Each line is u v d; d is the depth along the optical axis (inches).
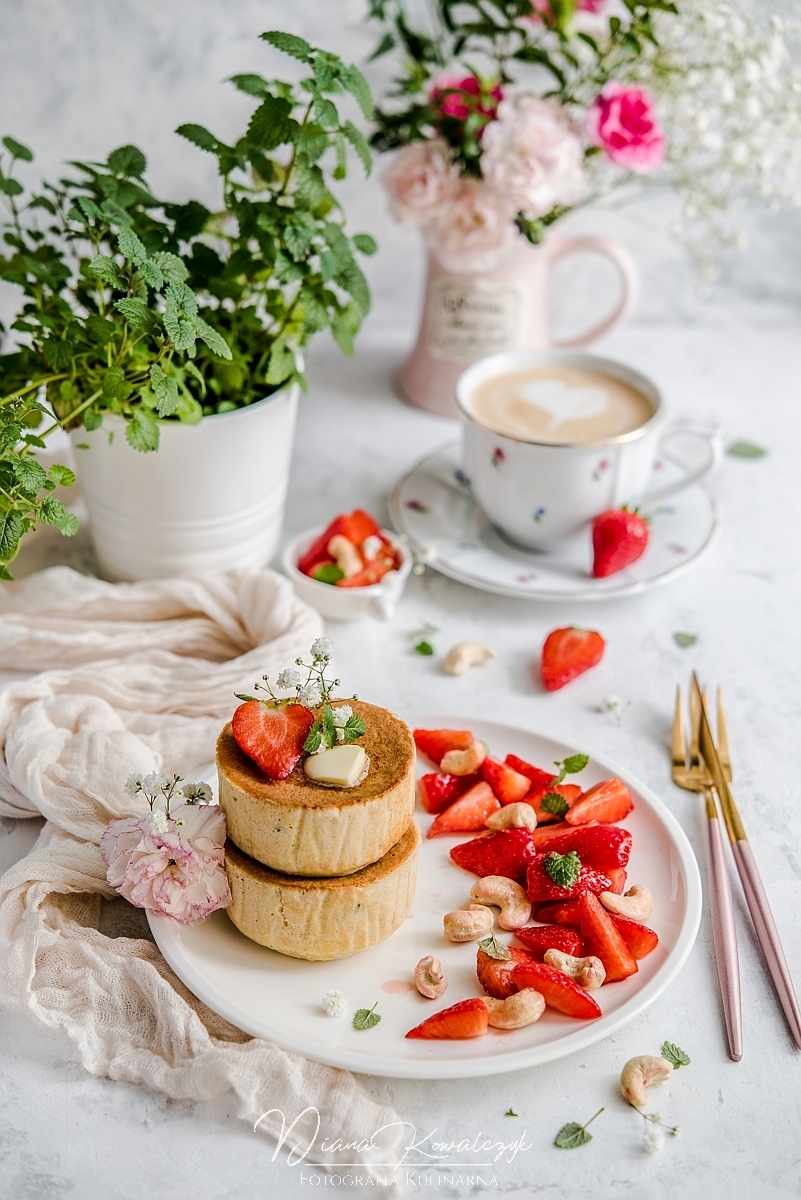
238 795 30.0
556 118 41.6
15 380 36.3
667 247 51.0
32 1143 28.7
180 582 37.6
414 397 47.5
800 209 50.1
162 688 36.1
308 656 36.3
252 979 30.5
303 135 35.3
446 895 32.3
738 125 44.8
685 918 31.0
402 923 31.5
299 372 37.4
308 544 39.8
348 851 30.0
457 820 33.4
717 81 42.5
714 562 41.7
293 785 30.0
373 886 30.1
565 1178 28.3
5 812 33.9
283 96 35.8
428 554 39.7
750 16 42.9
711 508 41.8
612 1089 29.5
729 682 37.7
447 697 37.1
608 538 38.7
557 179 41.2
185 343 32.6
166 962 30.9
